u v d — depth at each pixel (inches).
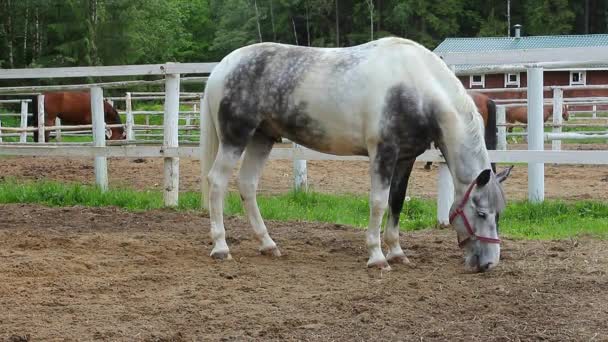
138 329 184.4
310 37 2172.7
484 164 245.9
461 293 217.9
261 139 275.6
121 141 524.7
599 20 2223.2
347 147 254.4
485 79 1485.0
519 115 855.1
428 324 188.2
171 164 389.7
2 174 551.5
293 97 253.9
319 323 189.8
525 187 495.8
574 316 194.4
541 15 2097.7
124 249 279.0
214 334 181.6
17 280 229.9
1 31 1598.2
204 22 2524.6
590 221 349.7
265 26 2159.2
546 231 329.1
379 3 2092.8
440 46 1608.0
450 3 2086.6
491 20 2123.5
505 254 274.7
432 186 500.7
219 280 234.2
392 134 242.8
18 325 186.2
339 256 275.6
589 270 246.8
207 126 270.7
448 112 242.7
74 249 276.5
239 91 260.7
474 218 241.4
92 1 1600.6
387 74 244.2
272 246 274.2
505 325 187.2
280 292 220.1
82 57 1582.2
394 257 262.4
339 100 248.1
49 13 1590.8
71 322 189.6
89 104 724.7
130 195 410.6
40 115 644.7
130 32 1641.2
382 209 247.8
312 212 379.2
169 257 267.6
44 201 414.6
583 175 560.4
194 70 382.3
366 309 200.1
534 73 366.9
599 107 1256.8
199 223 344.2
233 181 514.6
